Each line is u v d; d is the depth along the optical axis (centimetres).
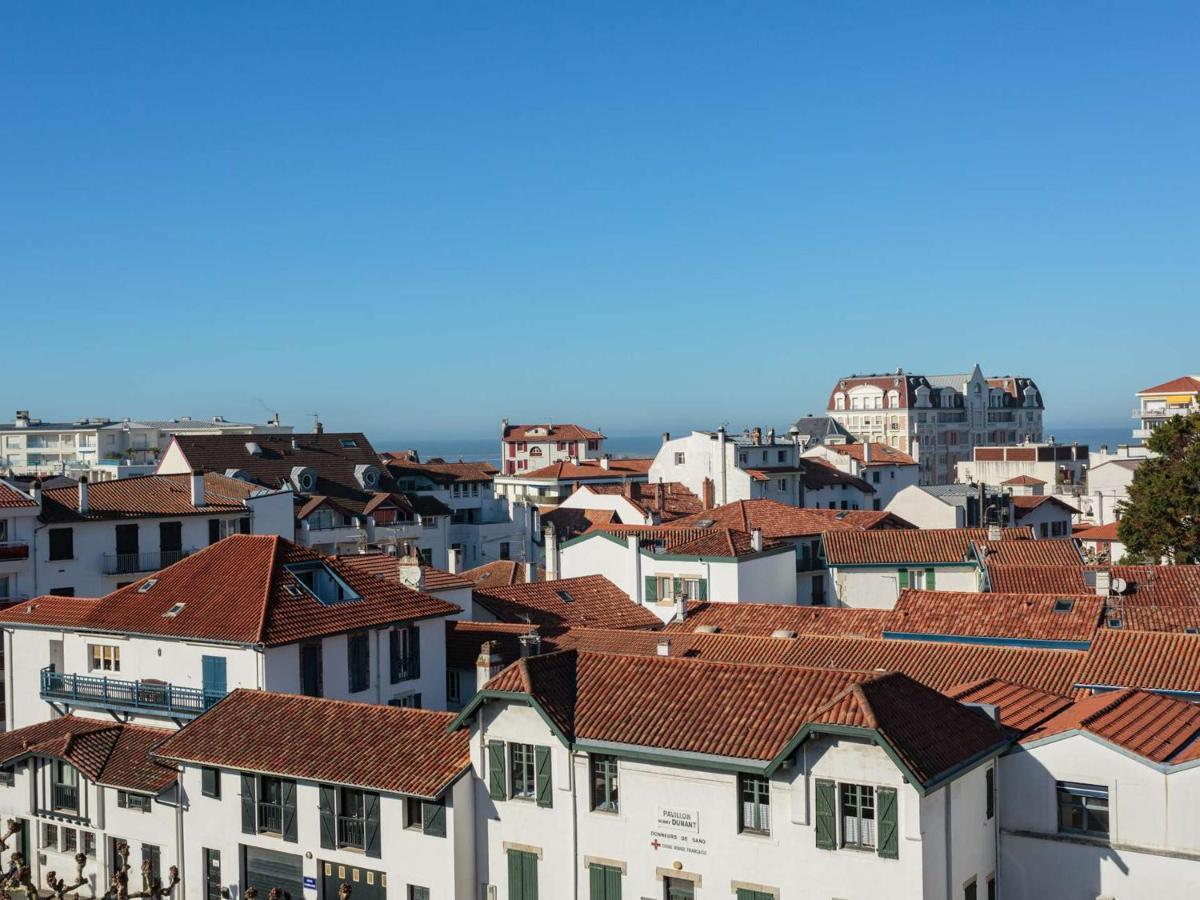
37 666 5578
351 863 4119
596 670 4072
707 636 5428
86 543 7606
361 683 5219
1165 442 8844
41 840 4888
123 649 5262
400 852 4031
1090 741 3572
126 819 4647
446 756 4047
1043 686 4553
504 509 12144
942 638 5609
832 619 5997
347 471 10856
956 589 7888
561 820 3856
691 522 8888
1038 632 5488
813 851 3453
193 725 4556
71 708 5347
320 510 9606
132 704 5094
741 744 3566
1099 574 6122
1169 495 8388
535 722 3900
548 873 3878
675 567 7519
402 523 10219
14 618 5628
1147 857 3478
